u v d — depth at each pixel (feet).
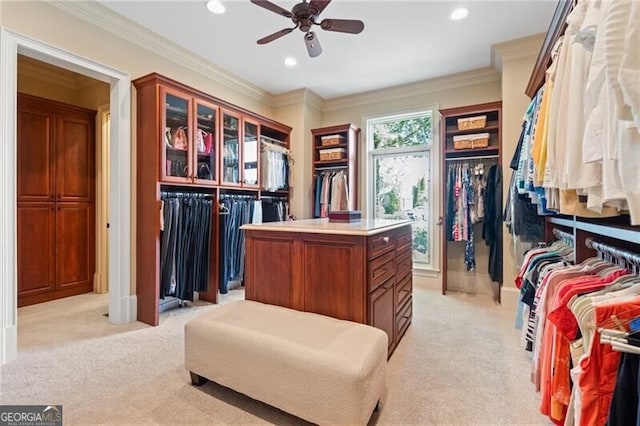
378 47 11.30
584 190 4.31
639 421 2.72
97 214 13.17
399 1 8.77
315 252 6.81
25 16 7.69
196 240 11.05
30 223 11.41
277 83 14.83
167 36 10.62
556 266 6.60
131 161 9.96
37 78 12.58
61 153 12.24
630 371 2.90
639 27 2.54
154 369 6.82
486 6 8.98
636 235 3.62
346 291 6.50
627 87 2.58
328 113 17.06
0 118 7.27
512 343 8.23
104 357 7.36
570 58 4.63
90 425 5.06
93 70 9.05
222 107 11.92
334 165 16.44
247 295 7.65
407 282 9.36
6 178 7.38
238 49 11.53
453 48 11.42
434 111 14.38
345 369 4.59
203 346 5.91
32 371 6.70
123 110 9.76
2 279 7.25
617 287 4.15
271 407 5.56
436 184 14.37
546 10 9.17
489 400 5.75
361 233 6.29
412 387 6.17
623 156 3.03
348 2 8.80
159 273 9.68
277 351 5.10
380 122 16.07
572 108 4.25
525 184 8.24
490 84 13.23
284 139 16.08
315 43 8.20
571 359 4.24
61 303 11.60
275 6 6.82
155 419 5.21
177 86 10.14
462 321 9.95
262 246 7.45
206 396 5.85
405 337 8.67
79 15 8.68
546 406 4.78
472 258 12.80
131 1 8.72
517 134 11.16
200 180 11.00
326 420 4.72
